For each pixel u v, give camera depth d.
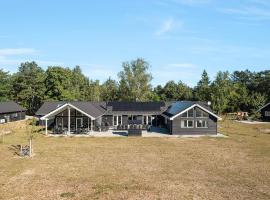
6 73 116.06
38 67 122.88
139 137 54.16
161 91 140.25
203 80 118.00
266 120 89.88
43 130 63.44
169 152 40.16
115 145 45.56
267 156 37.72
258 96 108.25
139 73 110.00
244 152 40.28
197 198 22.75
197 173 29.72
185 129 57.59
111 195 23.31
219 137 54.44
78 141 49.28
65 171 30.17
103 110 69.94
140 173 29.61
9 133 58.00
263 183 26.47
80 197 22.86
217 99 100.19
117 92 120.69
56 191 24.20
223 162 34.38
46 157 36.56
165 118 67.25
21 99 110.62
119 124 69.06
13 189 24.64
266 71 150.62
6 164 32.91
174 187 25.31
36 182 26.53
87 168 31.41
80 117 62.69
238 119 91.75
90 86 129.12
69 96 101.69
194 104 57.19
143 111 69.62
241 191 24.36
